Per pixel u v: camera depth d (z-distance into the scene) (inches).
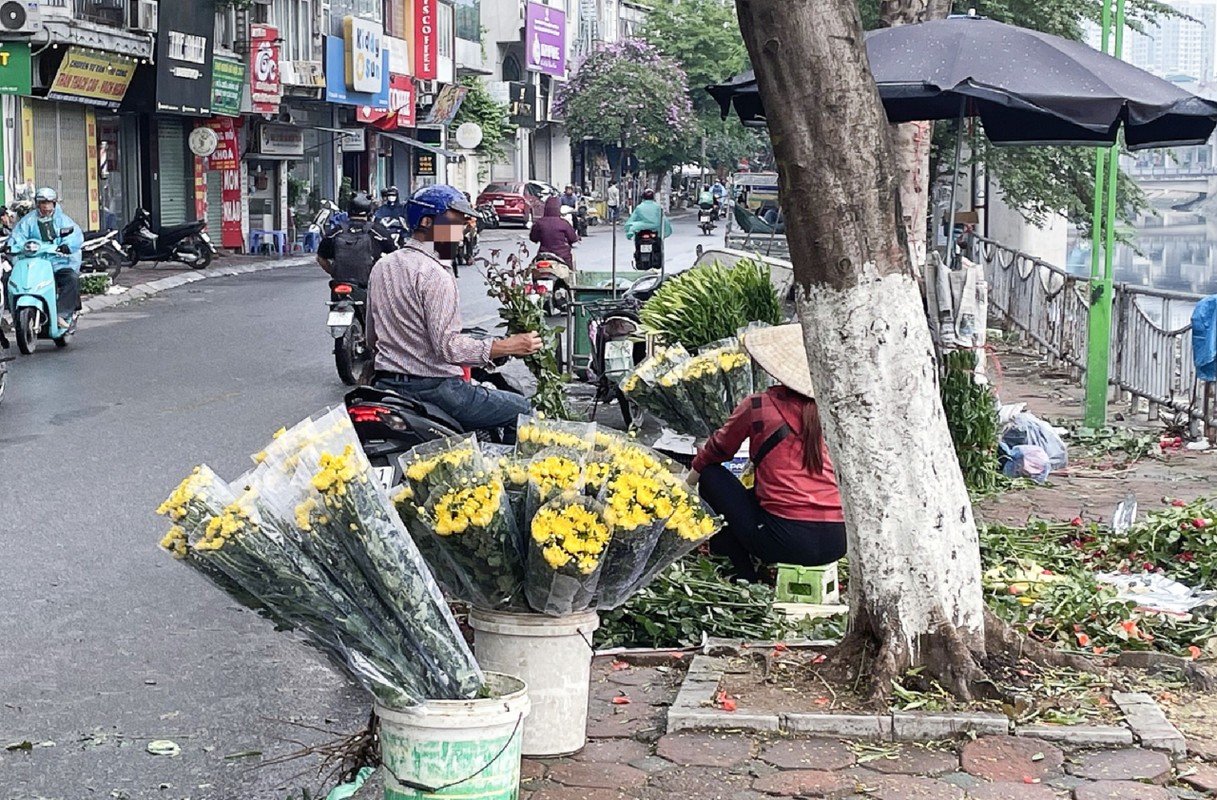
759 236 943.0
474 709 171.0
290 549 171.0
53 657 253.4
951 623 216.7
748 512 266.1
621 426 501.4
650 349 391.5
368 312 306.8
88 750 212.7
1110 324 546.0
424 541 198.7
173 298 962.7
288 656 256.4
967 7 883.4
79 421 489.4
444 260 302.2
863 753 200.7
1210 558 295.4
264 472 179.0
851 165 209.2
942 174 951.6
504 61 2652.6
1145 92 315.0
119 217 1282.0
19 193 926.4
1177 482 407.2
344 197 1689.2
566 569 191.2
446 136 2183.8
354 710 230.7
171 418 497.7
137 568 309.3
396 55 1817.2
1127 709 210.2
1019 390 596.4
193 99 1274.6
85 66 1098.7
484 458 204.2
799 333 266.2
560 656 200.8
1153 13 938.1
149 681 242.5
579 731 203.6
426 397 301.3
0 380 520.4
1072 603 258.7
